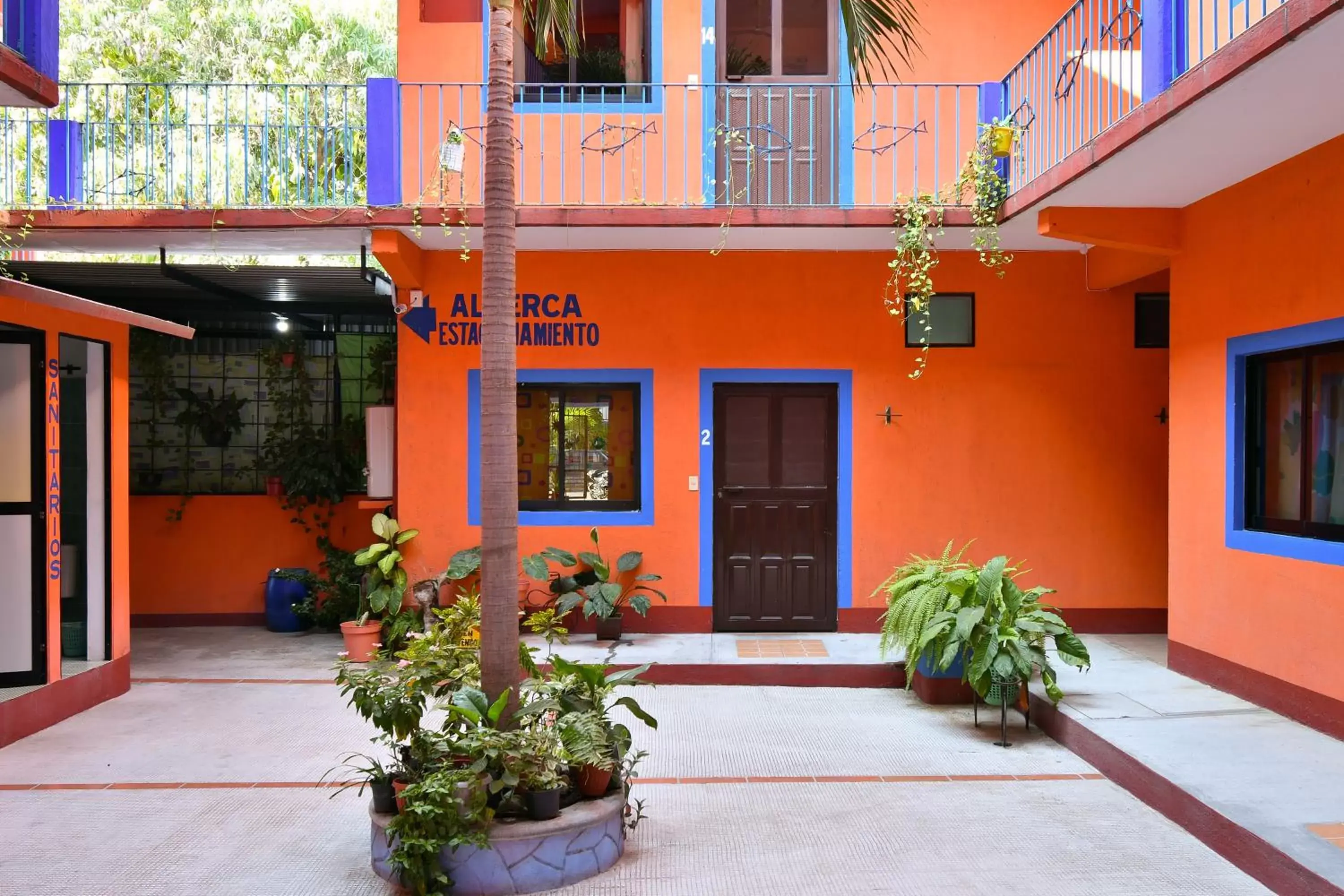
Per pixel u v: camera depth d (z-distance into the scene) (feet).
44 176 39.75
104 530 23.24
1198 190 21.22
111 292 29.73
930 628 21.06
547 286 28.09
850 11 19.34
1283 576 19.15
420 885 12.73
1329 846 12.98
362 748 19.38
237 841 14.88
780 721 21.25
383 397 32.19
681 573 28.12
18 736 19.72
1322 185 18.02
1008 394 28.14
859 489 28.12
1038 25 27.71
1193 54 20.71
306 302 31.60
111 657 23.18
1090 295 28.25
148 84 25.30
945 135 27.73
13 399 20.71
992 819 15.69
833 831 15.28
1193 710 19.62
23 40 16.42
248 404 32.86
